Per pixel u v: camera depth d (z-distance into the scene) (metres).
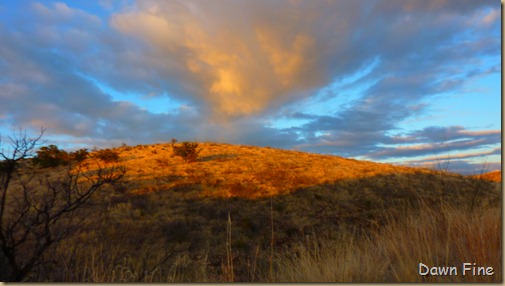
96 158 28.06
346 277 3.52
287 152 38.31
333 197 20.55
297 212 17.69
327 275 3.61
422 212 5.23
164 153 34.28
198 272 5.79
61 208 3.83
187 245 12.04
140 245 10.12
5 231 3.31
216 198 19.56
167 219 15.16
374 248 4.63
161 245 10.81
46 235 3.51
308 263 4.12
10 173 3.44
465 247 3.76
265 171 26.66
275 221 16.11
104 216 7.34
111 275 4.38
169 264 7.42
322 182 23.83
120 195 17.98
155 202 17.55
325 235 12.57
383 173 27.59
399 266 3.65
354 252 4.46
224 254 11.19
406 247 4.02
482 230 3.89
